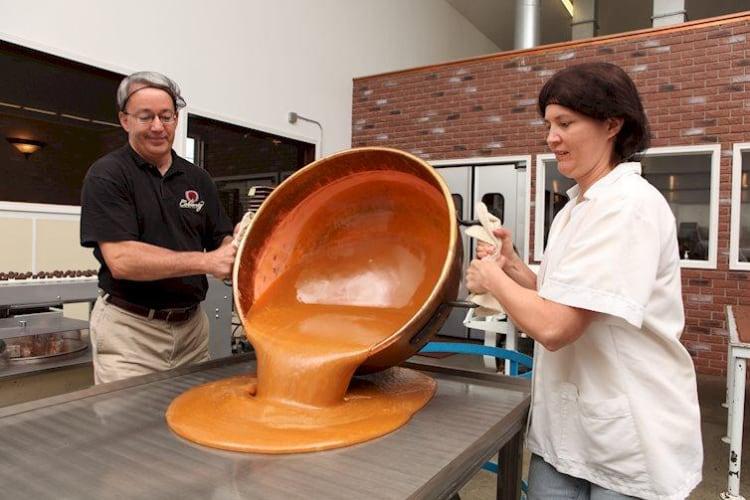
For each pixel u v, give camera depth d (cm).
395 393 118
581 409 104
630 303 86
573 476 110
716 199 439
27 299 225
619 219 89
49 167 335
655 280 96
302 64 531
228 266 128
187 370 135
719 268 438
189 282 160
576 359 104
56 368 205
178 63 410
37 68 328
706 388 396
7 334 207
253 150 493
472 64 546
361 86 607
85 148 354
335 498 71
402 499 71
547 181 527
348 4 586
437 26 745
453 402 115
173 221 159
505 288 94
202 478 77
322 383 103
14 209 312
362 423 97
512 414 108
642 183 95
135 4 377
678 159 478
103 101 364
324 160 129
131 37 375
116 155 150
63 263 336
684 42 449
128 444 89
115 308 152
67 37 337
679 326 101
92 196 141
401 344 106
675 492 97
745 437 299
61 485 74
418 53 708
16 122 320
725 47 434
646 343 99
